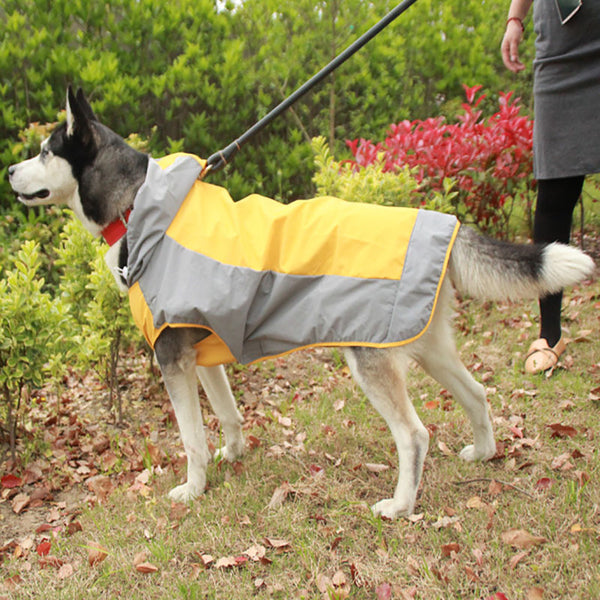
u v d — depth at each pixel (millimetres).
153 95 6266
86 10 5773
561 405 3145
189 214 2492
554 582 1973
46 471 3121
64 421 3641
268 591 2082
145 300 2498
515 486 2531
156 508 2668
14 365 3002
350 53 2816
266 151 6527
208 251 2408
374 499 2594
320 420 3355
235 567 2225
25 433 3365
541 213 3592
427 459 2838
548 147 3398
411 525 2355
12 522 2729
